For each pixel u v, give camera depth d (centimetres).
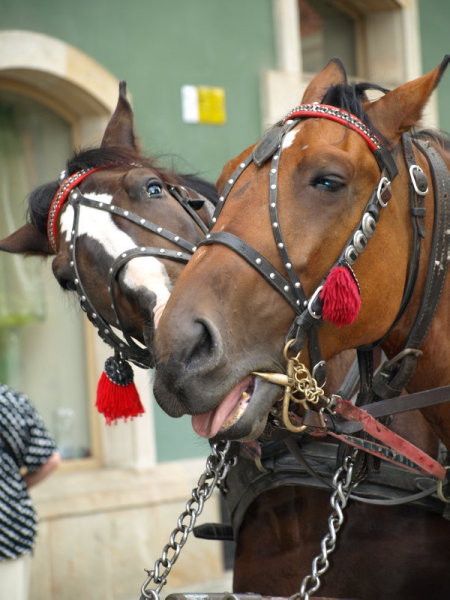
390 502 422
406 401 386
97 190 537
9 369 1013
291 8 1145
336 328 354
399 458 415
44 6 974
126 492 1006
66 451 1046
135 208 524
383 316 363
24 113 1020
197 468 1059
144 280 502
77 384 1059
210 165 1084
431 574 435
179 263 511
